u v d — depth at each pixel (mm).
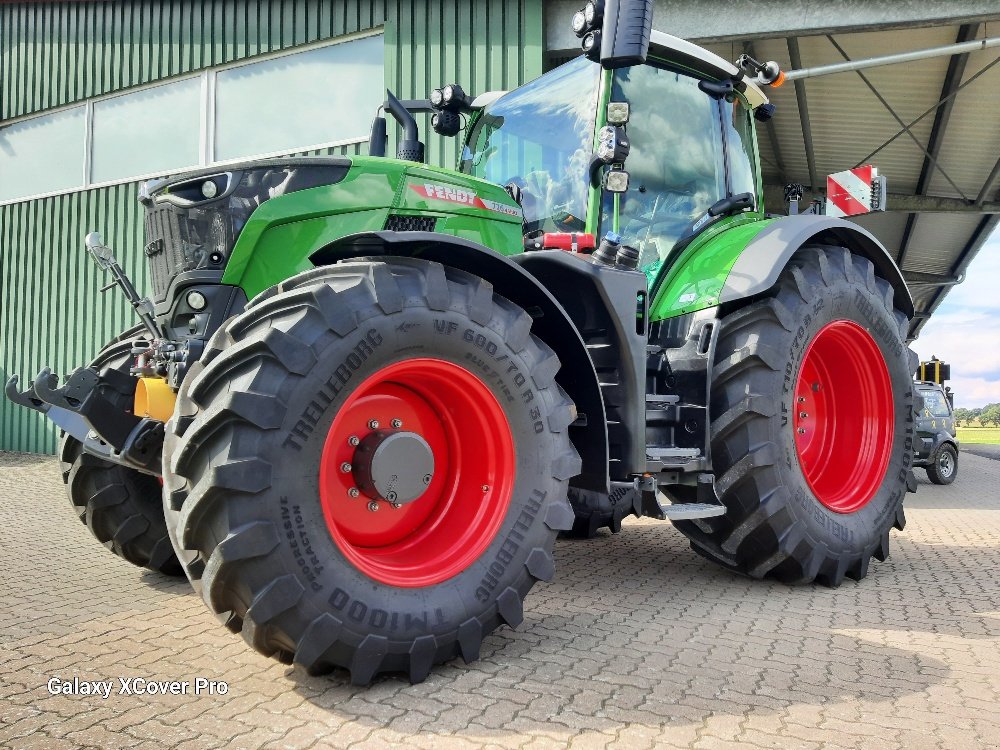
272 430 2141
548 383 2707
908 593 3588
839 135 13352
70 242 9977
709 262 3691
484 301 2566
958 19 7402
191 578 2270
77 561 4074
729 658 2621
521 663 2549
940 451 10781
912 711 2186
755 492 3449
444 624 2393
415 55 8203
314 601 2180
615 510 4266
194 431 2135
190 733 1993
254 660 2549
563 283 3211
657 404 3488
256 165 2896
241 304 2826
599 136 3277
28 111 10195
